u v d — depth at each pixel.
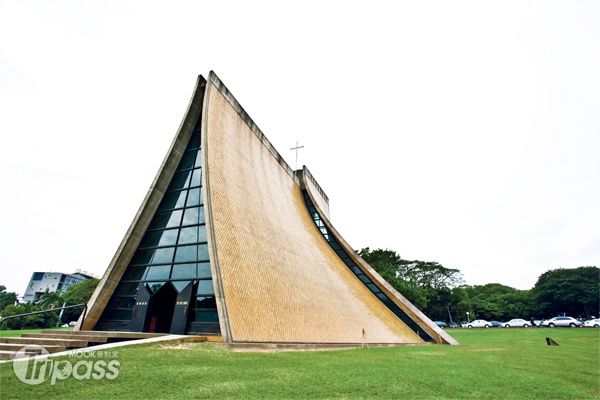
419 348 15.12
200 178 15.12
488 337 26.61
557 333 30.86
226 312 10.12
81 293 55.69
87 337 10.09
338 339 14.73
